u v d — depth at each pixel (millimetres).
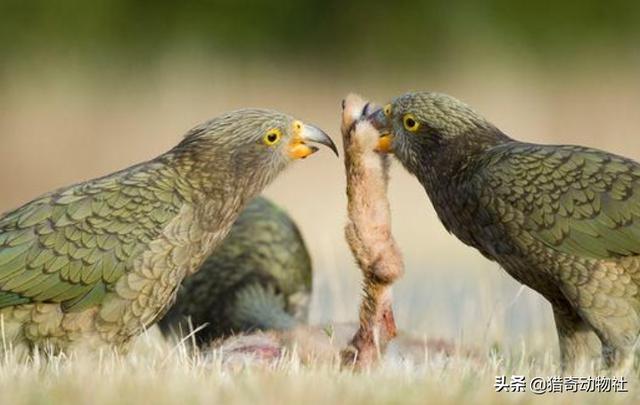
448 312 16969
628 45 40875
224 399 9062
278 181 28016
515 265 11922
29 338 11477
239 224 14531
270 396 9086
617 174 11422
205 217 12070
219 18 40938
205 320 13992
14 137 33344
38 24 38500
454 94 37469
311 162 29109
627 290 11375
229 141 12219
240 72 38781
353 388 9484
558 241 11414
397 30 41031
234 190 12250
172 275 11852
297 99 36344
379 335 11633
